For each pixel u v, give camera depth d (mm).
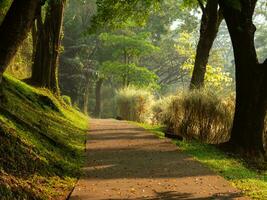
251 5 12531
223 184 8062
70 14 49312
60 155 9680
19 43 6789
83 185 7758
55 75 21734
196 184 8000
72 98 48344
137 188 7609
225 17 12750
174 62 56125
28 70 26359
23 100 14195
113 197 6984
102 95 59375
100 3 17547
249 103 12414
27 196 6305
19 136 8242
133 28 52062
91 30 17828
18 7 6742
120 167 9430
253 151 12336
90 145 12656
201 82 19094
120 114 26250
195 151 11859
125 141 13648
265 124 13508
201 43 19234
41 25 21031
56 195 7023
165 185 7871
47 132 11469
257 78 12375
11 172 6758
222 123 14047
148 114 25875
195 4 23219
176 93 16391
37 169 7723
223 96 14734
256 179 8883
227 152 12180
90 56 50875
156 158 10594
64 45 49125
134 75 37906
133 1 18625
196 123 14547
